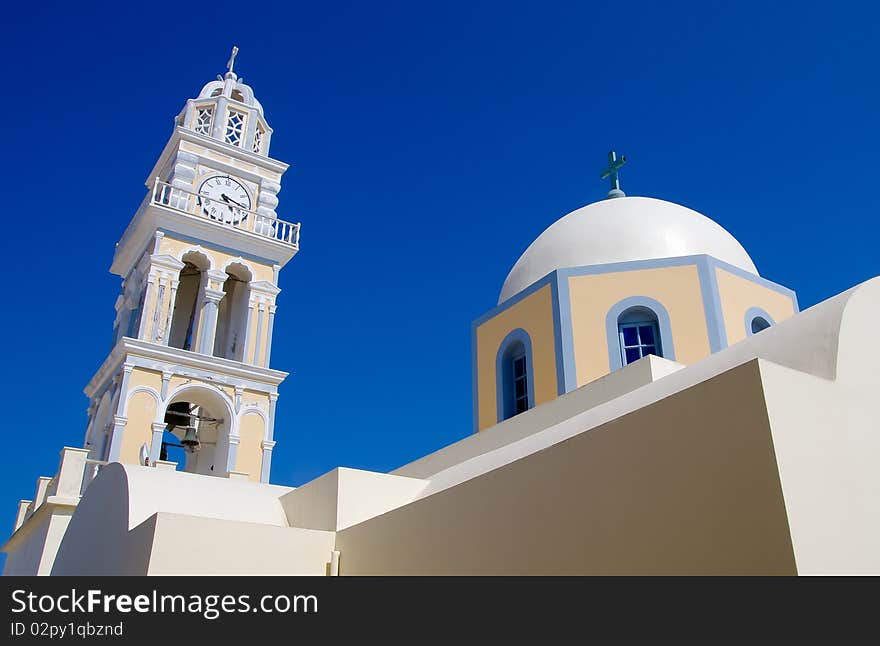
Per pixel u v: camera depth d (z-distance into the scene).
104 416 20.62
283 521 10.73
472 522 6.90
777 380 4.79
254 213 24.41
